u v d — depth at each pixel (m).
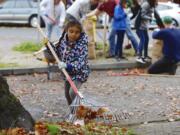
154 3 17.78
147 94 12.53
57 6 18.58
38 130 7.61
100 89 13.20
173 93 12.66
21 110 8.09
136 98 12.00
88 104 9.04
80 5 16.88
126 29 18.11
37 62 17.39
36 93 12.68
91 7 18.53
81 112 8.78
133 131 8.93
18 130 7.60
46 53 10.07
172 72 15.95
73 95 9.48
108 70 17.12
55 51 9.70
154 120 9.88
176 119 10.00
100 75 15.86
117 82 14.37
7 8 33.50
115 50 18.17
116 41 18.34
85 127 8.07
